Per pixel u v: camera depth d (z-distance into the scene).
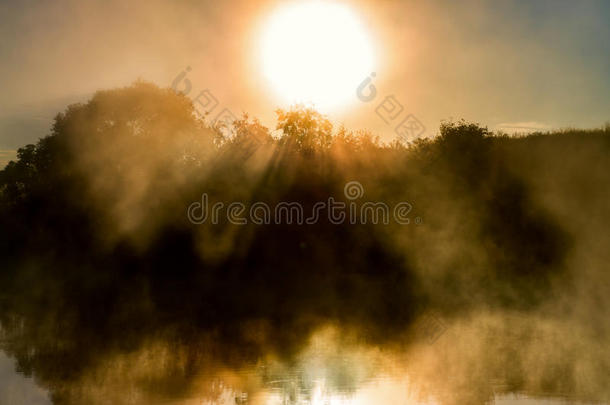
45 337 15.99
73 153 36.91
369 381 11.61
